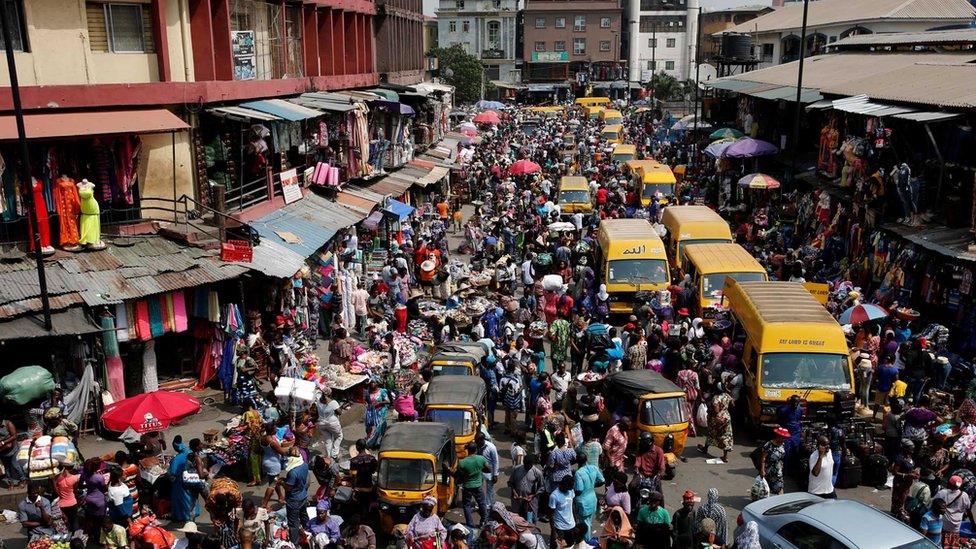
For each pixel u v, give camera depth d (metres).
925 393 18.38
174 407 13.78
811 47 58.16
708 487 15.55
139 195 19.58
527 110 95.50
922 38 37.62
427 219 36.75
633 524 13.27
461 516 14.29
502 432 18.16
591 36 113.62
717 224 27.52
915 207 23.45
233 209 21.80
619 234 26.45
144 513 12.58
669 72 130.62
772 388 17.11
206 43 21.61
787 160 37.62
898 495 13.78
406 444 13.66
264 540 12.06
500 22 112.38
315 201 27.05
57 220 17.55
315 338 22.77
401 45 46.59
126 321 16.73
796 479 15.59
